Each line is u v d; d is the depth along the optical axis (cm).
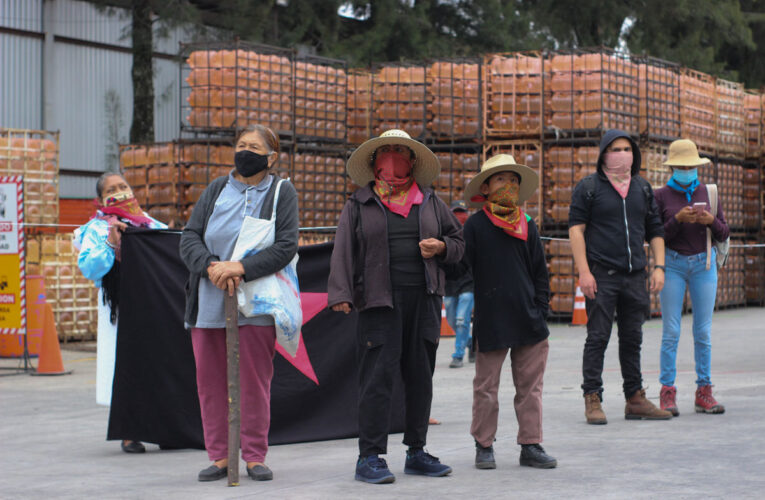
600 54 1730
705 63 3144
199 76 1609
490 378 526
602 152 693
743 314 2009
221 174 1612
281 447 626
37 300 1285
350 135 1872
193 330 512
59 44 2625
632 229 684
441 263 502
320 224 1750
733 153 2138
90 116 2691
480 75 1809
